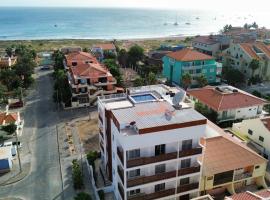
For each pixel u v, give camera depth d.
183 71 105.38
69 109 86.81
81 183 52.09
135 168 41.72
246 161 50.72
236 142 55.72
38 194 51.03
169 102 50.38
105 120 50.47
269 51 117.69
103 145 54.91
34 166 58.94
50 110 86.25
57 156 62.44
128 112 45.25
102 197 48.69
